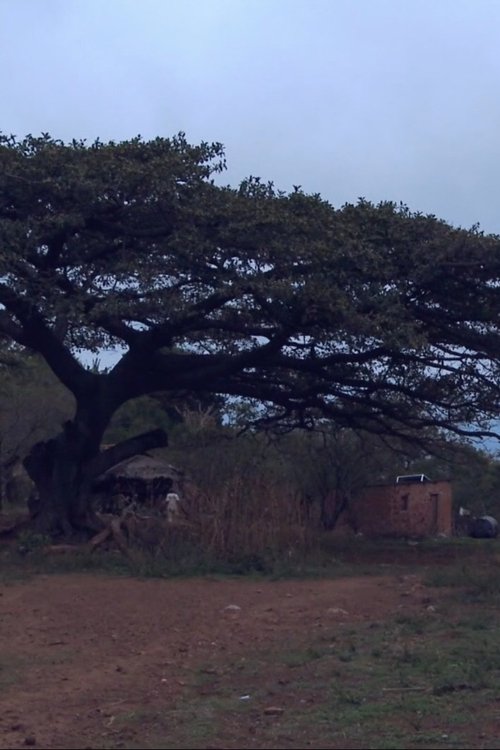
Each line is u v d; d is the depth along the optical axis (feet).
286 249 59.88
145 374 71.97
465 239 61.77
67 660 36.27
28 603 48.34
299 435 107.55
